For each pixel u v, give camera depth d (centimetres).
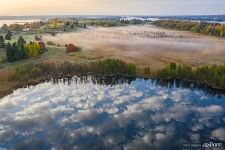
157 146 3156
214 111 4197
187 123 3756
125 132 3491
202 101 4681
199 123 3753
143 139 3312
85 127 3628
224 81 5366
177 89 5431
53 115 4016
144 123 3753
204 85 5653
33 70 6134
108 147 3131
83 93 5144
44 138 3328
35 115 4006
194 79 5931
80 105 4459
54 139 3303
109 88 5509
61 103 4547
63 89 5394
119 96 4969
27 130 3528
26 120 3822
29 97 4850
